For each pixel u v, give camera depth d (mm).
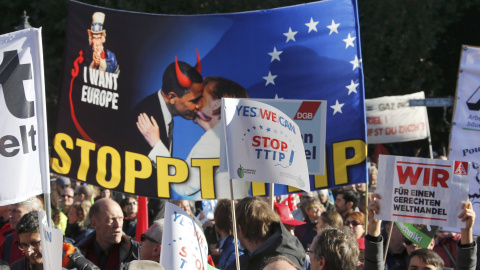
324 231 5008
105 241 6773
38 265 5918
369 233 5641
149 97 7531
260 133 5797
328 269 4863
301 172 5961
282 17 7527
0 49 5855
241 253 6688
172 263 5312
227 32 7527
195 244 5434
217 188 7480
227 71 7555
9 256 7191
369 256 5598
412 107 17156
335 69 7551
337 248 4852
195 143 7516
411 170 5914
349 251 4871
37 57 5957
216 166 7484
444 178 5891
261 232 5637
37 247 5738
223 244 7004
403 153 26844
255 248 5688
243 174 5711
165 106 7527
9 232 8648
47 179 5961
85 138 7473
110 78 7508
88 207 9188
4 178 5793
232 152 5691
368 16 24688
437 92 27203
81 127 7480
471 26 27734
